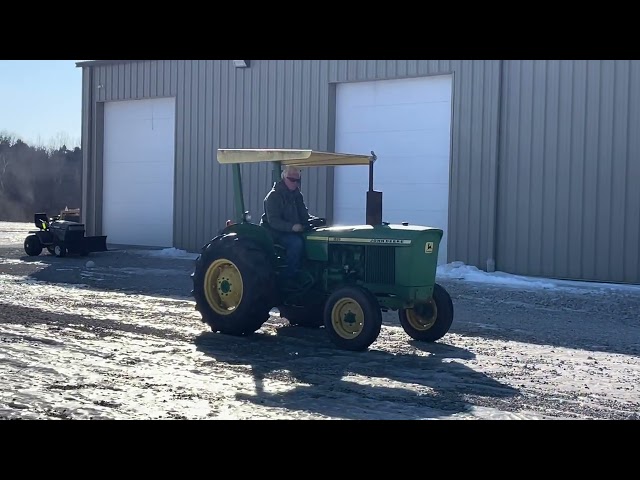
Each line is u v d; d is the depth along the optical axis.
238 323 8.65
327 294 8.60
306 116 19.52
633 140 15.06
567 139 15.77
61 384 6.34
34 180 55.97
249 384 6.55
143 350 7.87
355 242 8.35
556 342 8.83
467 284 14.60
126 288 13.02
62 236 19.17
